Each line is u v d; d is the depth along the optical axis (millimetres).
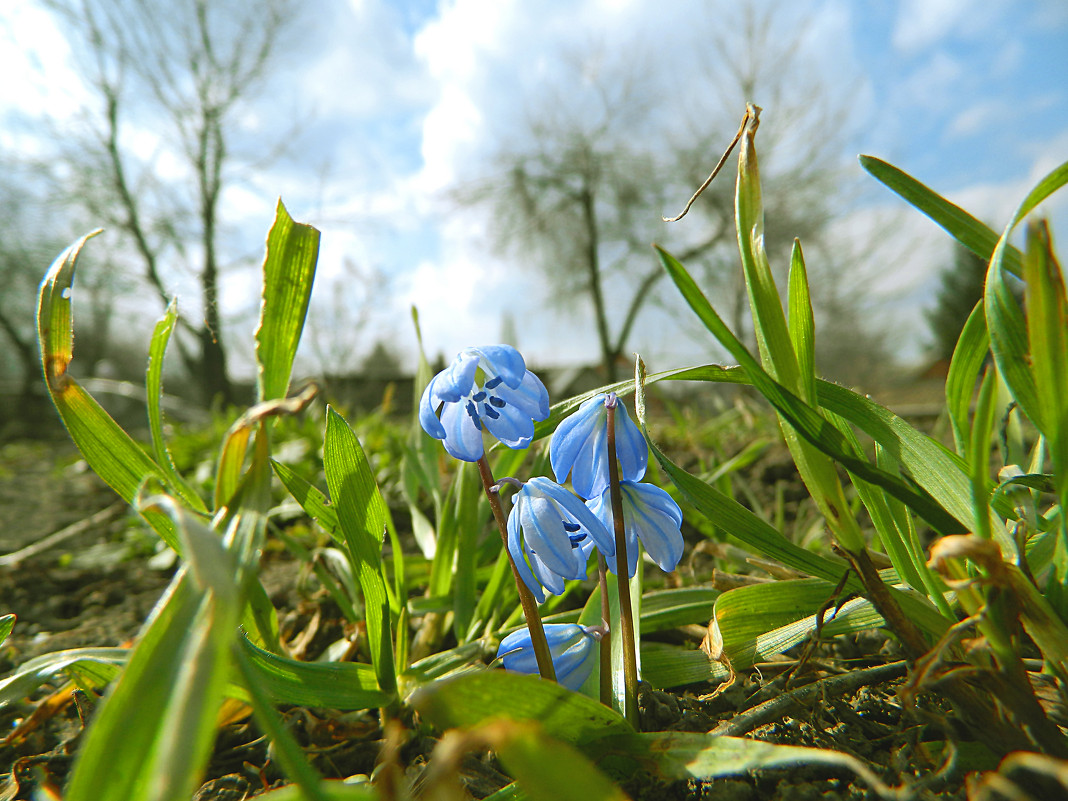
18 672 130
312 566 203
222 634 62
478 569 217
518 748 61
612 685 123
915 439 118
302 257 137
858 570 106
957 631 91
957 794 96
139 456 130
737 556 208
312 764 138
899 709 124
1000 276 94
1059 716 106
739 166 110
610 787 62
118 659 136
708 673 135
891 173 123
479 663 158
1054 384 82
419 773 122
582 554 114
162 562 330
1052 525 121
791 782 109
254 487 89
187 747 56
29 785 140
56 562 347
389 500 389
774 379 112
